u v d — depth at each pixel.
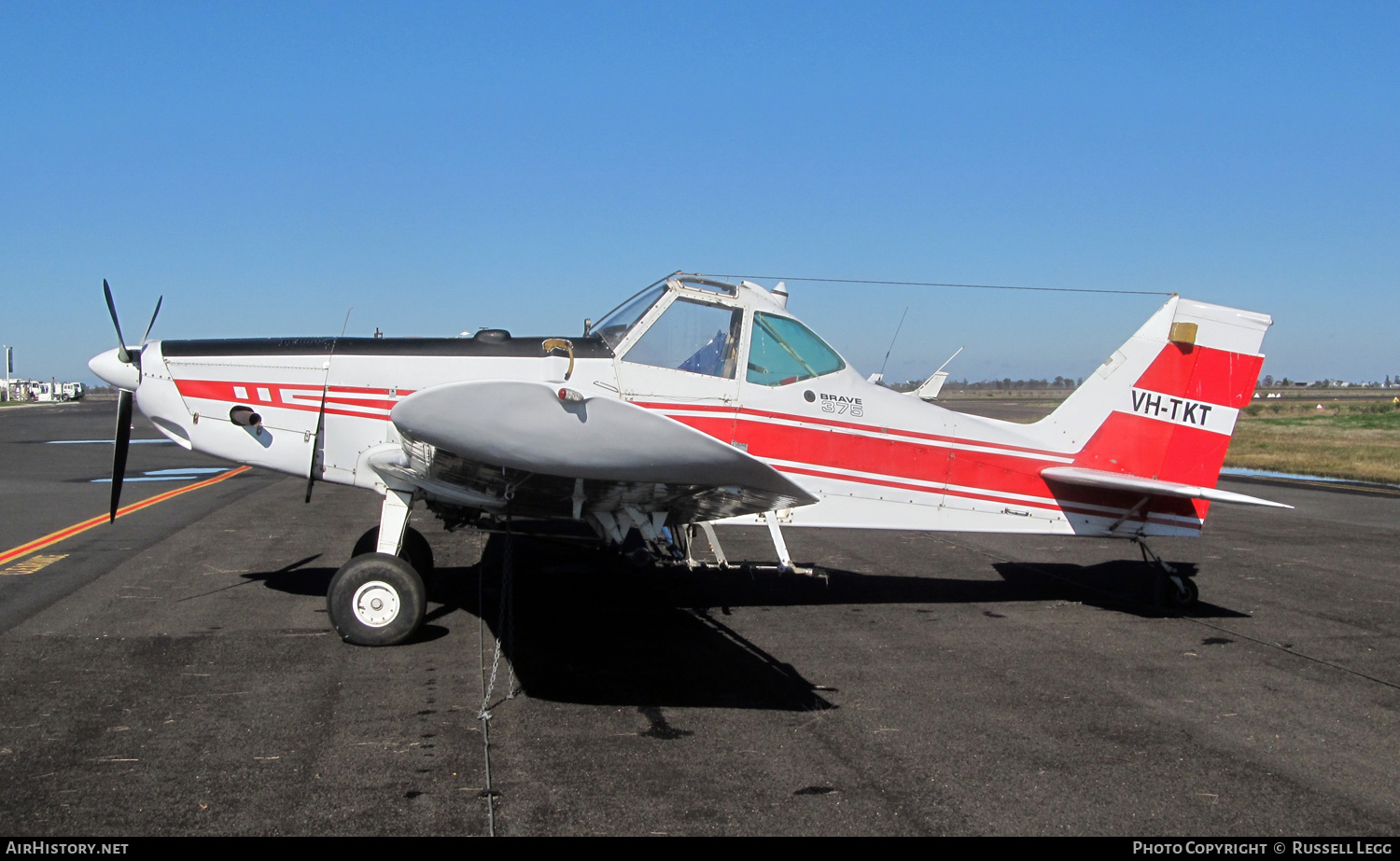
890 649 5.07
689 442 3.66
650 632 5.28
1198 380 6.57
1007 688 4.40
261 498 10.91
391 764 3.29
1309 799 3.22
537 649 4.83
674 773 3.28
